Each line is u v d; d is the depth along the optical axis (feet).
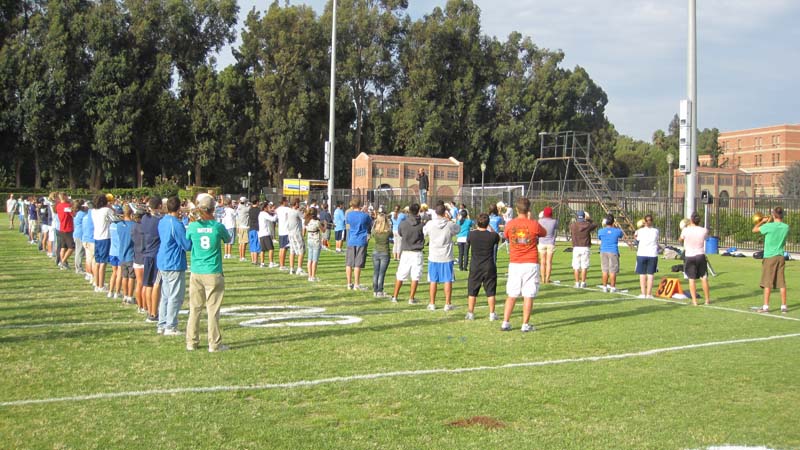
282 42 227.61
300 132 227.61
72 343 28.91
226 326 33.68
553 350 28.68
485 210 129.18
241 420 18.92
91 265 50.83
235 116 236.02
